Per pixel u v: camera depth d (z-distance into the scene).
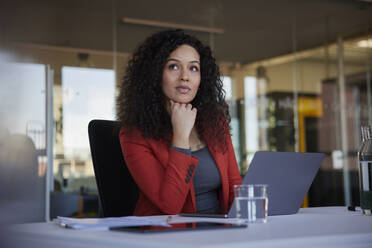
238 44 5.75
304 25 5.96
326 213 1.36
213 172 1.71
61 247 0.84
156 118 1.72
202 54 1.97
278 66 5.88
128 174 1.74
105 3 5.23
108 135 1.75
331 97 6.05
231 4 5.53
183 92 1.83
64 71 5.11
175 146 1.54
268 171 1.21
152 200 1.51
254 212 1.06
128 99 1.81
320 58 6.03
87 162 5.07
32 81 4.51
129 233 0.86
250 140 5.64
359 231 0.86
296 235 0.80
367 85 6.17
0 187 3.68
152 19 5.47
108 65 5.30
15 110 4.31
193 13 5.56
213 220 1.12
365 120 6.15
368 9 5.90
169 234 0.84
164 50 1.84
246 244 0.72
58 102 5.02
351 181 6.01
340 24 6.05
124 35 5.38
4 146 3.92
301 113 5.90
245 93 5.72
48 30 5.09
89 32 5.25
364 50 6.14
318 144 5.92
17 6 4.98
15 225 1.03
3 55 4.84
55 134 4.94
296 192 1.32
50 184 4.80
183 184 1.48
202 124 1.84
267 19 5.82
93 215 4.96
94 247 0.80
